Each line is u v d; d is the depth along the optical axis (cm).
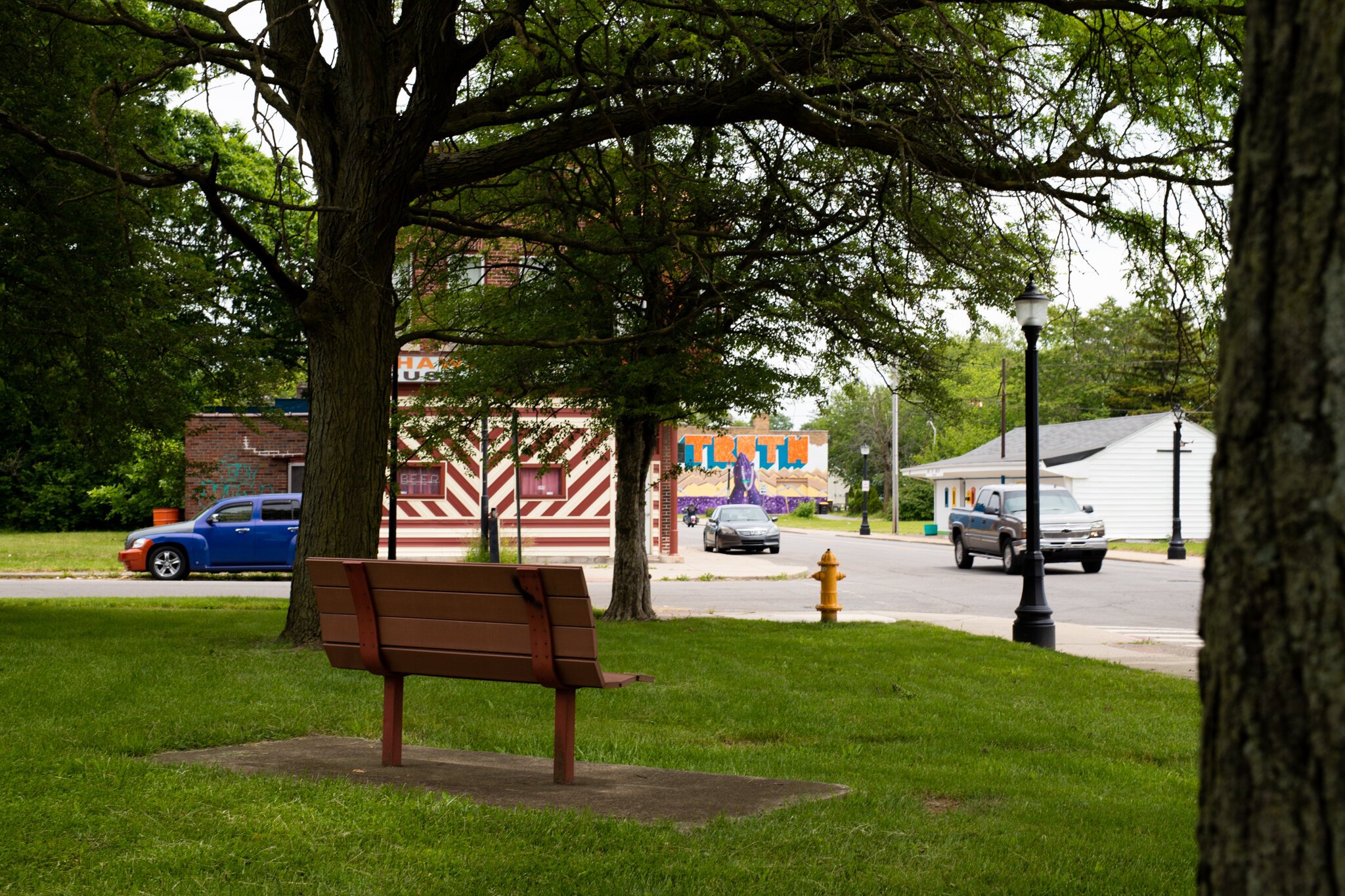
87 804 484
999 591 2353
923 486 7819
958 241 1293
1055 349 6712
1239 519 192
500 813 488
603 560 3047
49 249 1346
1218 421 202
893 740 796
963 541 3081
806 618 1783
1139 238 1124
